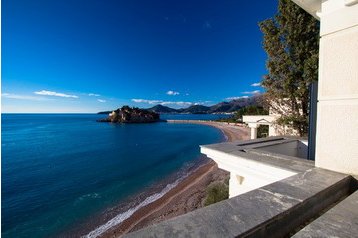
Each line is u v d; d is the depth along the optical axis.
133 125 128.88
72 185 25.25
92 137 72.50
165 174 28.67
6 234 15.28
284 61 9.26
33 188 24.44
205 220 1.25
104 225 15.70
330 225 1.29
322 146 2.55
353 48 2.26
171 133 84.38
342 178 2.14
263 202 1.54
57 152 46.91
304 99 8.80
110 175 29.12
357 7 2.23
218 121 137.62
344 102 2.34
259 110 27.94
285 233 1.43
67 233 15.09
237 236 1.11
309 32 8.70
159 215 16.30
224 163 3.81
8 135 77.44
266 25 9.76
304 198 1.61
